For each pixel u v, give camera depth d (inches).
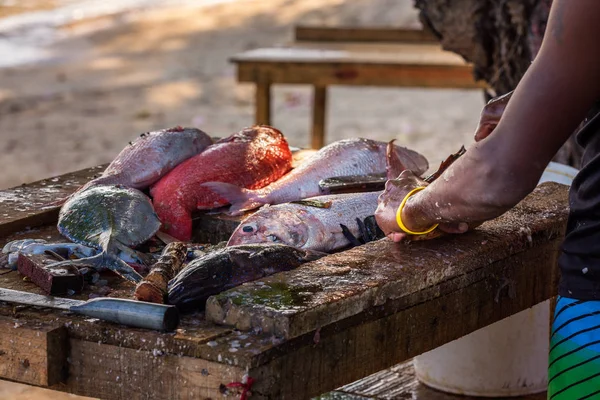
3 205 135.4
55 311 100.3
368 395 153.8
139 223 121.6
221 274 102.0
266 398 90.2
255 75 290.8
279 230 120.7
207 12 773.9
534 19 187.8
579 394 90.0
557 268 125.8
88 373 97.3
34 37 710.5
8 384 179.0
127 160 138.4
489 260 113.1
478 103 495.2
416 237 113.3
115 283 110.7
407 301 104.2
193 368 90.9
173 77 565.0
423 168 147.3
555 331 93.1
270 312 92.0
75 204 124.6
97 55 641.0
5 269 114.8
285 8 768.9
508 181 88.2
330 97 509.4
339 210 124.3
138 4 833.5
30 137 436.8
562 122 84.4
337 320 96.1
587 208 89.4
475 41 201.8
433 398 153.3
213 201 134.6
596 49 81.0
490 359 151.3
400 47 316.8
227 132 438.9
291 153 158.1
